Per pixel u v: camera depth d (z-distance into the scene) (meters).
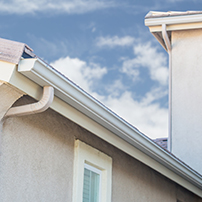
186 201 9.18
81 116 5.12
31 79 4.29
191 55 11.40
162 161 6.98
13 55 4.09
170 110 11.20
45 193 5.07
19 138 4.79
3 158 4.52
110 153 6.70
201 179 8.24
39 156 5.07
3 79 4.07
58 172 5.36
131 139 5.99
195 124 10.86
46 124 5.29
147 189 7.65
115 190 6.63
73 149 5.76
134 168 7.39
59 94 4.57
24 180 4.78
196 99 11.02
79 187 5.65
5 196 4.47
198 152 10.63
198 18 11.07
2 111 4.43
